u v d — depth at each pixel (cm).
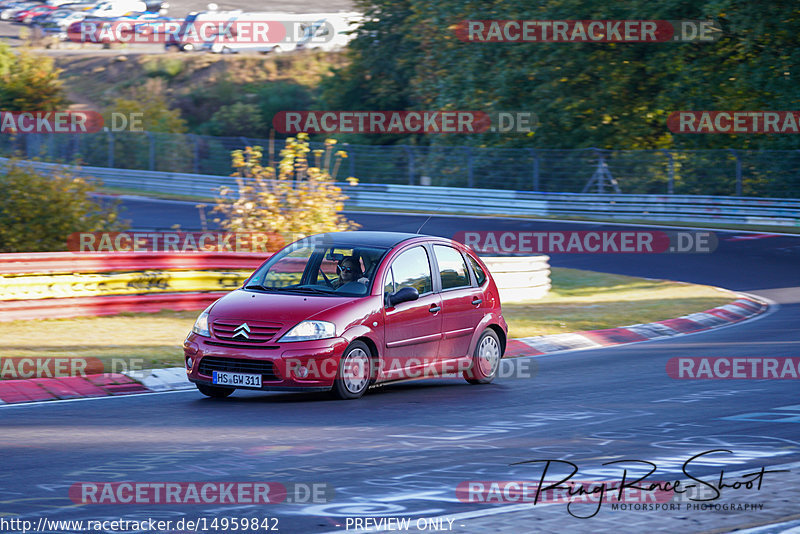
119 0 15200
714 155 7712
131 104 10600
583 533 1057
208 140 9988
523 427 1745
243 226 4528
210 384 2048
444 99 9406
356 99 11662
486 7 9044
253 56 14200
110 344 2675
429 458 1477
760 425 1744
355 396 2083
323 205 4603
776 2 7281
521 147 9044
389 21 11306
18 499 1220
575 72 8669
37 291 3145
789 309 4103
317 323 2019
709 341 3084
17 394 2052
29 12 15462
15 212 4125
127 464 1429
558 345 3055
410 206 8375
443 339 2244
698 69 8100
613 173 8125
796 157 7369
